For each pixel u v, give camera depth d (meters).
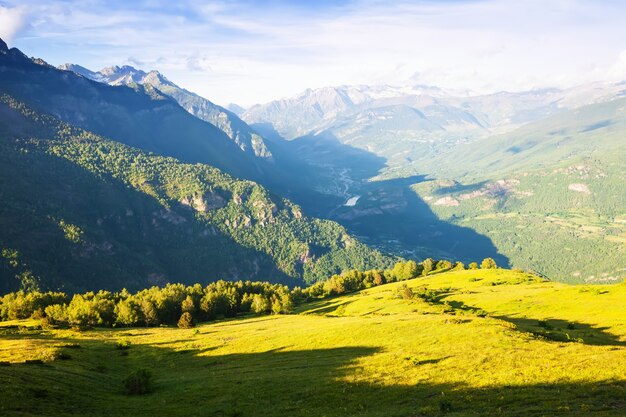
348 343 78.44
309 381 57.44
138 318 154.75
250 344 90.94
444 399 44.12
